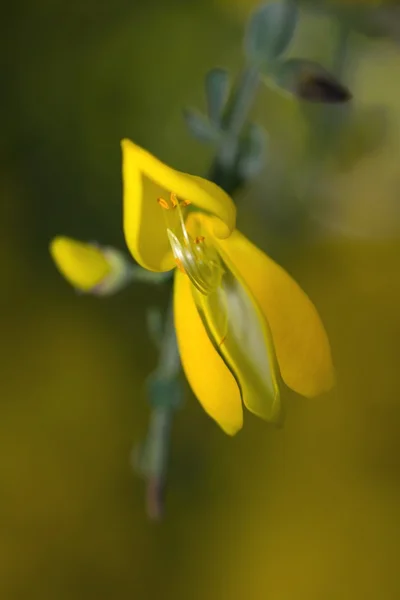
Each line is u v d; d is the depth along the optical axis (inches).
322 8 9.0
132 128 10.9
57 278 11.2
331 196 10.8
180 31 10.9
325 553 10.6
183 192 7.4
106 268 8.3
